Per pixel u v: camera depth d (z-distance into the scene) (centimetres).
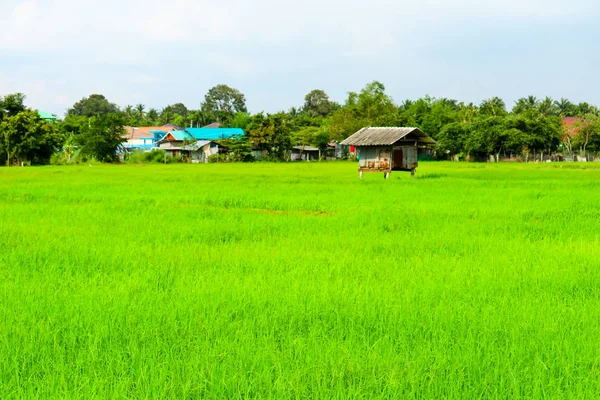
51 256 1020
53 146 8044
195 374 488
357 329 612
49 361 520
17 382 479
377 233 1331
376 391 465
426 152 10100
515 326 612
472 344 555
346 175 4366
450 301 714
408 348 552
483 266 939
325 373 490
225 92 18112
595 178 3681
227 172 5044
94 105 17975
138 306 681
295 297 718
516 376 490
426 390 465
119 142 9094
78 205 1986
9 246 1140
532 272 891
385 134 3659
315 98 17512
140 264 962
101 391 460
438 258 1017
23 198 2303
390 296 728
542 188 2669
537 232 1346
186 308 677
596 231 1356
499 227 1415
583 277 851
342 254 1059
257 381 480
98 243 1175
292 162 9688
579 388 464
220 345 554
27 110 7781
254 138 9975
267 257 1015
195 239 1259
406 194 2338
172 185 3028
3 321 634
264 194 2383
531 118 9262
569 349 542
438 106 11556
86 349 553
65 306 690
